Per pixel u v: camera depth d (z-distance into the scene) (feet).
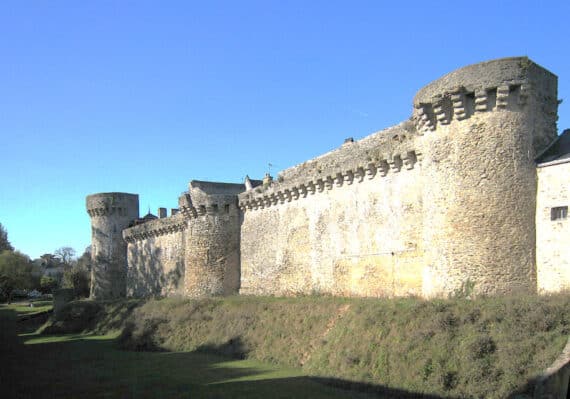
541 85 65.62
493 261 61.57
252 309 102.06
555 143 65.82
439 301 63.05
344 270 94.27
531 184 62.39
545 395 43.55
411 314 63.46
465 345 53.36
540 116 65.31
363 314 71.82
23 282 286.46
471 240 63.05
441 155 67.15
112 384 71.31
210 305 117.08
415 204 79.46
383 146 85.61
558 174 60.18
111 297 197.98
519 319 52.75
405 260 80.69
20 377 79.10
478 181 63.46
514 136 62.85
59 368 87.92
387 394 56.18
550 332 49.90
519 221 61.62
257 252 123.54
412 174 80.64
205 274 130.11
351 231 93.09
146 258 181.78
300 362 76.59
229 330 99.55
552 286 59.26
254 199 123.85
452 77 65.57
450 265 64.59
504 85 62.54
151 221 176.86
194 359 91.45
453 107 65.82
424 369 54.75
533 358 47.83
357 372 62.80
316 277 102.06
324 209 100.89
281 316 92.17
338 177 96.22
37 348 118.73
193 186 173.88
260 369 76.79
